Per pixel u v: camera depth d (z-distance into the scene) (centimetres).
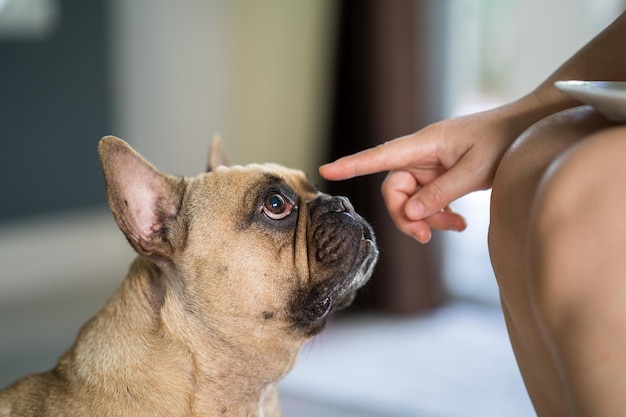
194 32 620
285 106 616
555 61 485
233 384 199
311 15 584
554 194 100
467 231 544
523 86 502
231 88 642
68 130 586
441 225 189
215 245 196
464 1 516
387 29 502
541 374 128
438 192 161
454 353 454
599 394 92
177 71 619
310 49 588
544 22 488
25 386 198
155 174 199
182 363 193
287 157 621
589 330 93
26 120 566
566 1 476
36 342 463
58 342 464
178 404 192
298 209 205
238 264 196
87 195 603
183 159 632
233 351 197
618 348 91
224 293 195
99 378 189
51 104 575
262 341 198
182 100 624
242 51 638
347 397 394
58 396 190
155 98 614
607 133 102
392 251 510
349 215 208
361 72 521
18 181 567
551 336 97
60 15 570
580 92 107
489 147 157
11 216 566
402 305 513
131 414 186
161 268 198
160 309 194
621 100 101
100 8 588
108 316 199
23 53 557
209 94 634
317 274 200
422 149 165
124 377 188
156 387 190
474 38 518
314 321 201
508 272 123
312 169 598
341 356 449
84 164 598
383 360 444
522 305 122
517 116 156
